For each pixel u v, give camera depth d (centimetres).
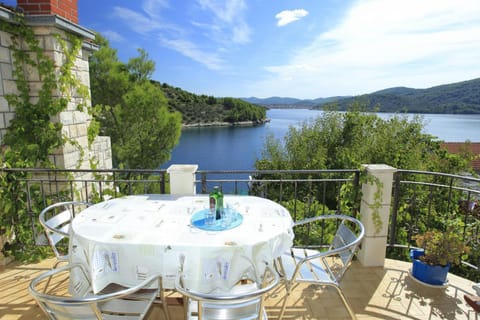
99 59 813
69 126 359
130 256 148
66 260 200
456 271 335
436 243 228
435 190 553
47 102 327
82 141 389
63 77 339
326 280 177
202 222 177
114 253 148
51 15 303
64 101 340
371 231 257
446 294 222
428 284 229
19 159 300
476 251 258
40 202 323
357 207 278
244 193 250
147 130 828
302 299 216
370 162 691
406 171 276
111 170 274
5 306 204
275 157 1016
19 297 216
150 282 139
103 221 178
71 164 363
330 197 819
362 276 247
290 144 1006
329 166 920
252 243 149
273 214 193
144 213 194
